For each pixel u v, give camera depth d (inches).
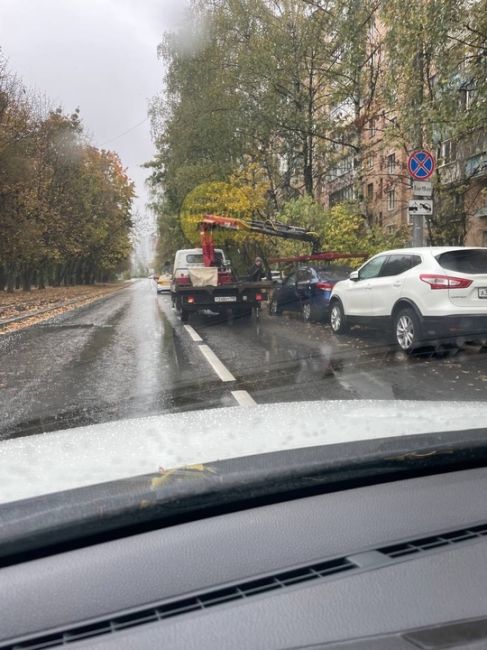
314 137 939.3
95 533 66.7
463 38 497.7
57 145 1392.7
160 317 676.7
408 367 321.4
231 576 59.2
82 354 396.5
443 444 88.1
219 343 436.8
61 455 91.4
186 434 103.8
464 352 364.2
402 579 58.4
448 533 67.9
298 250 794.2
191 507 71.2
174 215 1219.2
